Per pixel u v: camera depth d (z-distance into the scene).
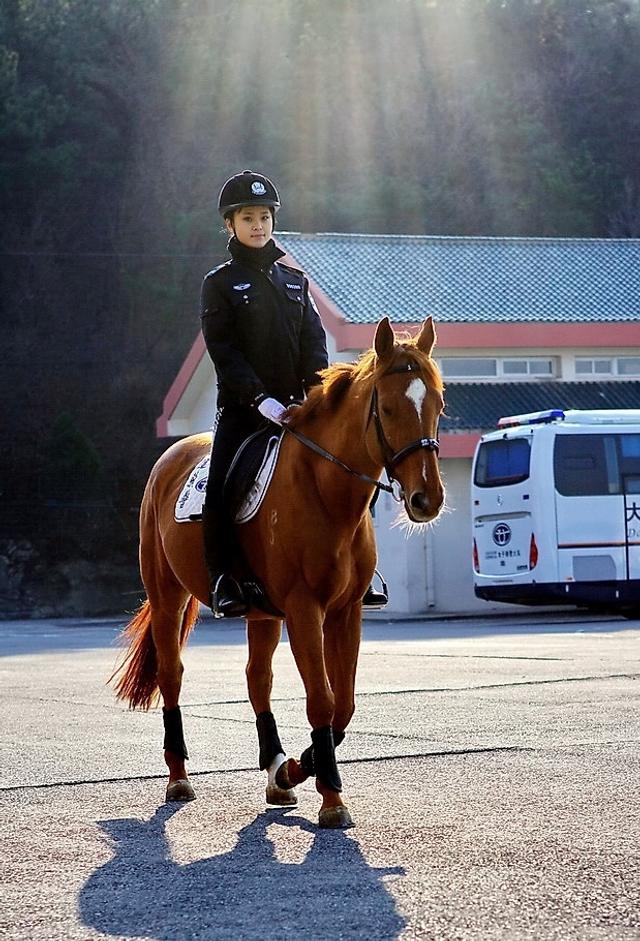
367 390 6.13
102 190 52.19
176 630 7.54
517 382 30.30
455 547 28.92
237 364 6.96
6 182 50.03
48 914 4.66
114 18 54.41
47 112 50.25
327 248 32.97
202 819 6.29
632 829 5.70
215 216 50.75
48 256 50.94
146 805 6.66
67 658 17.86
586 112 57.28
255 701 6.93
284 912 4.58
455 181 53.75
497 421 28.72
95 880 5.13
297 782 6.43
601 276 33.56
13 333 50.09
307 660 6.21
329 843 5.64
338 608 6.52
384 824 5.96
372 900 4.68
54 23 53.00
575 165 54.00
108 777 7.45
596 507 25.77
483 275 32.88
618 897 4.61
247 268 7.18
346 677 6.50
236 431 7.03
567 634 19.89
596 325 30.09
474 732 8.72
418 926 4.33
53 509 42.75
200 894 4.87
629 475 26.00
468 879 4.91
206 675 14.02
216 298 7.10
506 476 26.16
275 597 6.50
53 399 49.25
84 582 41.94
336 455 6.25
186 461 7.77
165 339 50.38
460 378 30.00
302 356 7.31
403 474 5.83
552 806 6.24
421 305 30.39
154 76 54.19
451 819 6.01
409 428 5.84
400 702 10.52
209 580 7.10
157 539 7.74
